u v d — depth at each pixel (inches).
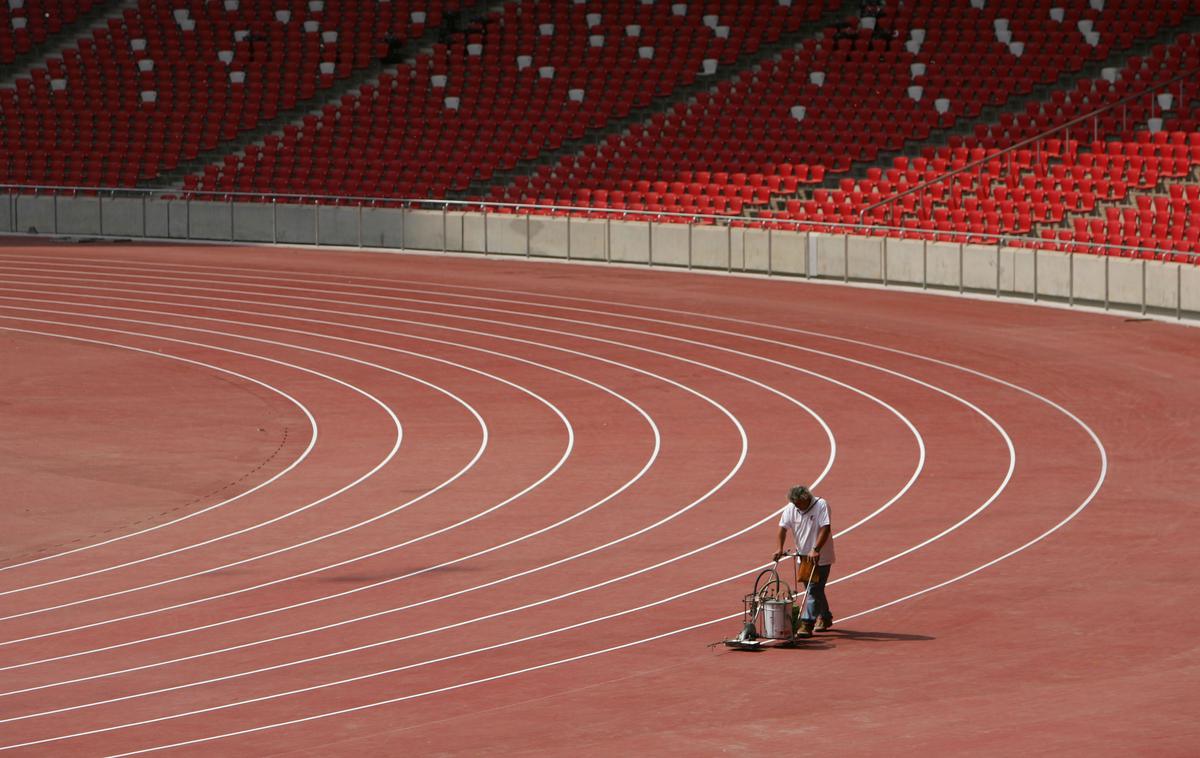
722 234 1979.6
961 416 1295.5
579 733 632.4
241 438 1300.4
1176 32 2197.3
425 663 768.9
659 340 1620.3
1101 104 2052.2
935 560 928.3
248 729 666.8
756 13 2417.6
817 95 2230.6
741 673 727.1
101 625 858.1
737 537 994.7
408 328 1708.9
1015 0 2315.5
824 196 2026.3
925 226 1913.1
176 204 2297.0
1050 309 1720.0
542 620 840.3
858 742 595.5
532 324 1712.6
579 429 1295.5
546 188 2181.3
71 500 1135.0
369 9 2568.9
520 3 2513.5
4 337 1685.5
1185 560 910.4
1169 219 1752.0
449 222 2159.2
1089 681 692.7
